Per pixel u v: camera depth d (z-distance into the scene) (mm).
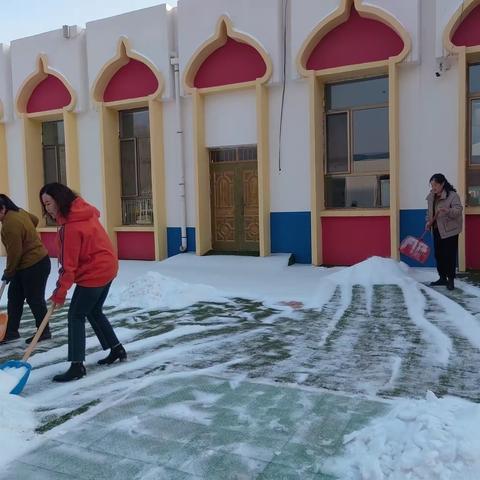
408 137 9969
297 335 5754
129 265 11945
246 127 11492
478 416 2953
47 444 3330
